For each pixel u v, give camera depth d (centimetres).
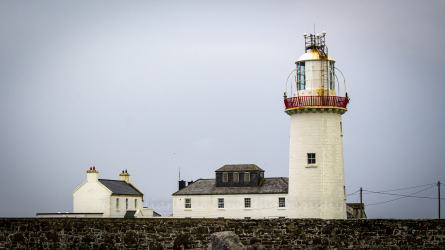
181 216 8412
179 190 8575
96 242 4022
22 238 4050
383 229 3869
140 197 7650
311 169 4647
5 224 4059
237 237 3638
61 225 4044
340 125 4747
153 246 3984
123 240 4009
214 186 8481
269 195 8169
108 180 7425
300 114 4709
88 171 7100
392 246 3850
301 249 3906
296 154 4712
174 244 3969
